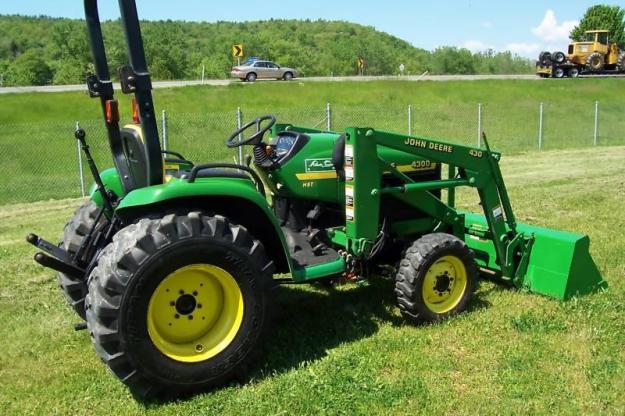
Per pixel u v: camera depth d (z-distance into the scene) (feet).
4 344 13.82
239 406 10.97
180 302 11.36
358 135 13.66
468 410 10.78
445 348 13.21
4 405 11.27
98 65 12.71
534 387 11.48
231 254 11.27
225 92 86.43
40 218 28.86
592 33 114.32
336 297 16.46
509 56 187.73
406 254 14.34
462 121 71.31
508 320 14.53
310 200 14.70
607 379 11.71
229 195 11.57
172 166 14.53
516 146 57.16
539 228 17.02
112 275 10.42
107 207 13.07
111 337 10.46
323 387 11.55
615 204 27.99
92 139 51.98
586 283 15.98
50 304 16.46
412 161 15.80
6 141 50.52
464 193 32.55
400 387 11.52
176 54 147.64
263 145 13.88
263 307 11.73
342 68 200.03
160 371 10.89
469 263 14.89
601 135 64.64
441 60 186.19
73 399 11.48
